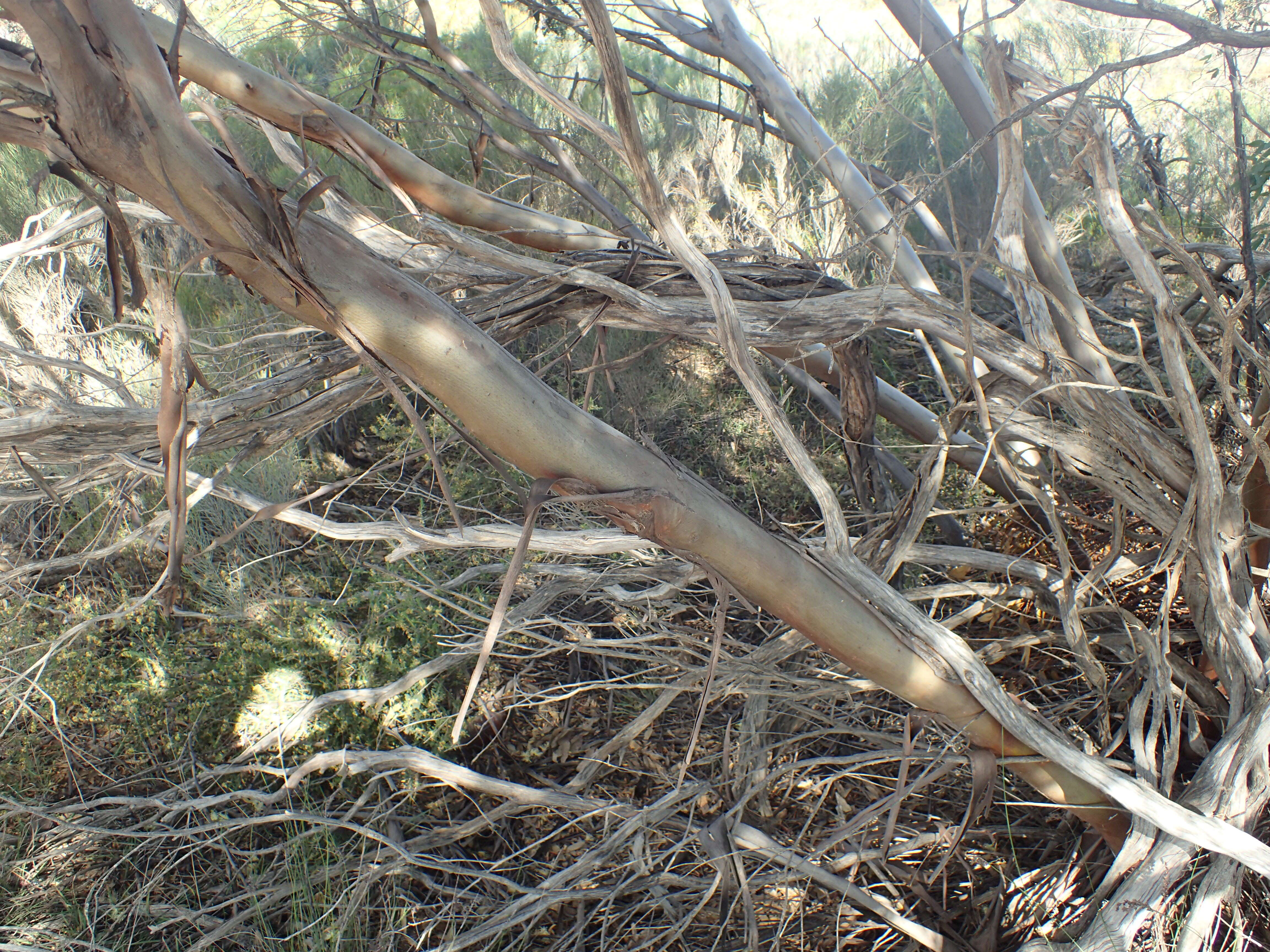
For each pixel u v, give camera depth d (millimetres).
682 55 5445
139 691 2361
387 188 1432
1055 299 1306
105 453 1304
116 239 709
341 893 1945
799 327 1462
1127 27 2057
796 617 1132
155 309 744
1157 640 1529
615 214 2244
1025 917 1633
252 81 1408
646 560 2102
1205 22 1039
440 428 3008
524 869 2133
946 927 1690
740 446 3445
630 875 2002
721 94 2738
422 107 3932
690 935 1913
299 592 2811
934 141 1604
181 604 2742
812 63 5047
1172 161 1763
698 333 1471
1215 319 1960
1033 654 2051
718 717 2469
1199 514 1346
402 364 829
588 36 2545
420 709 2361
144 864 2127
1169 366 1274
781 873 1743
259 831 2213
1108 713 1703
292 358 1657
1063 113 1305
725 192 4387
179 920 1924
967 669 1192
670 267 1556
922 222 2283
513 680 2533
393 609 2479
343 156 1545
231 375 2086
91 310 3268
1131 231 1271
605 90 831
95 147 627
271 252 692
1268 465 1289
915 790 1949
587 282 1424
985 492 2611
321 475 3391
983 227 3627
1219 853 1201
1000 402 1501
